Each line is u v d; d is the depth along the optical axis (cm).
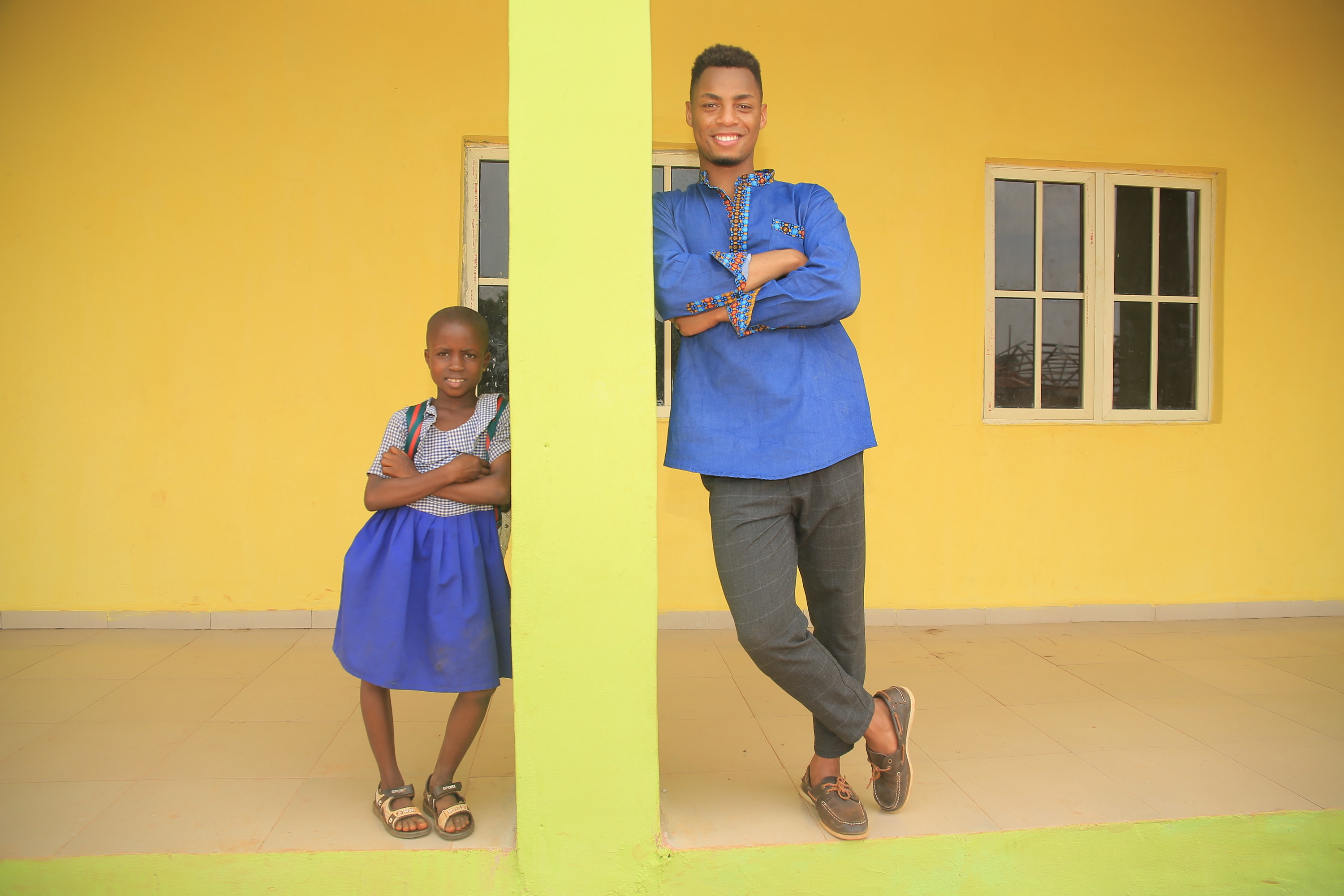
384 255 375
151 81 365
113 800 205
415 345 376
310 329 373
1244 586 415
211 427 371
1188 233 418
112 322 366
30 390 363
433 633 187
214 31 367
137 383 367
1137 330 417
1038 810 204
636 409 179
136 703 279
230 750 240
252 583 373
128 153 365
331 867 180
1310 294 416
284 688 296
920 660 339
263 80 369
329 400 374
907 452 396
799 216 196
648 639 181
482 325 204
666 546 384
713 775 225
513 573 179
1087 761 236
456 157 376
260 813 199
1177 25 404
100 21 362
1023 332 409
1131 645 362
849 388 196
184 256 368
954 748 246
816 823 197
